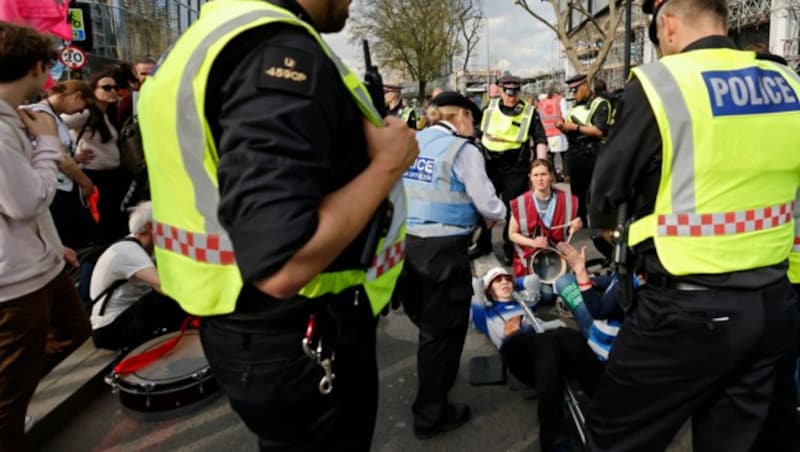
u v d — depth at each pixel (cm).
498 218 242
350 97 103
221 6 110
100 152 450
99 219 460
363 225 100
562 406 231
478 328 367
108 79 455
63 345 249
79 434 267
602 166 158
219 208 89
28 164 186
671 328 149
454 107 256
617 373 163
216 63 94
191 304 109
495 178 545
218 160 100
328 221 93
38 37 189
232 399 115
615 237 165
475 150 242
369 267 115
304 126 89
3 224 186
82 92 409
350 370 118
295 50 93
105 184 457
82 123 434
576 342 245
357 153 104
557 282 310
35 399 276
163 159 105
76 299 249
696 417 168
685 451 242
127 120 446
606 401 168
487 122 546
